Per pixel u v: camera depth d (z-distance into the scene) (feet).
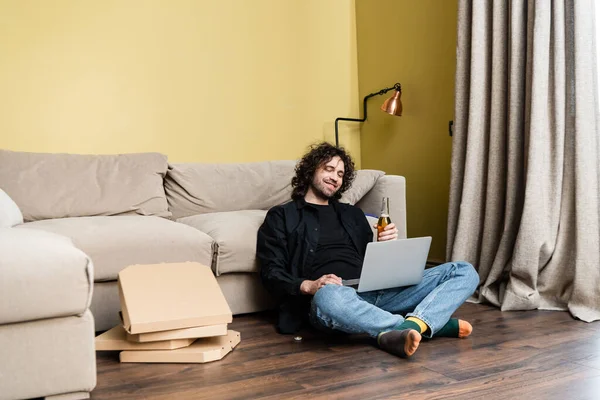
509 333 8.13
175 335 6.99
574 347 7.38
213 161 12.92
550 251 9.71
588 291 9.27
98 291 8.27
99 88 11.75
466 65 11.00
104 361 7.08
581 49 9.39
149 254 8.47
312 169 8.84
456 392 5.81
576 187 9.43
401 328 7.39
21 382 5.54
